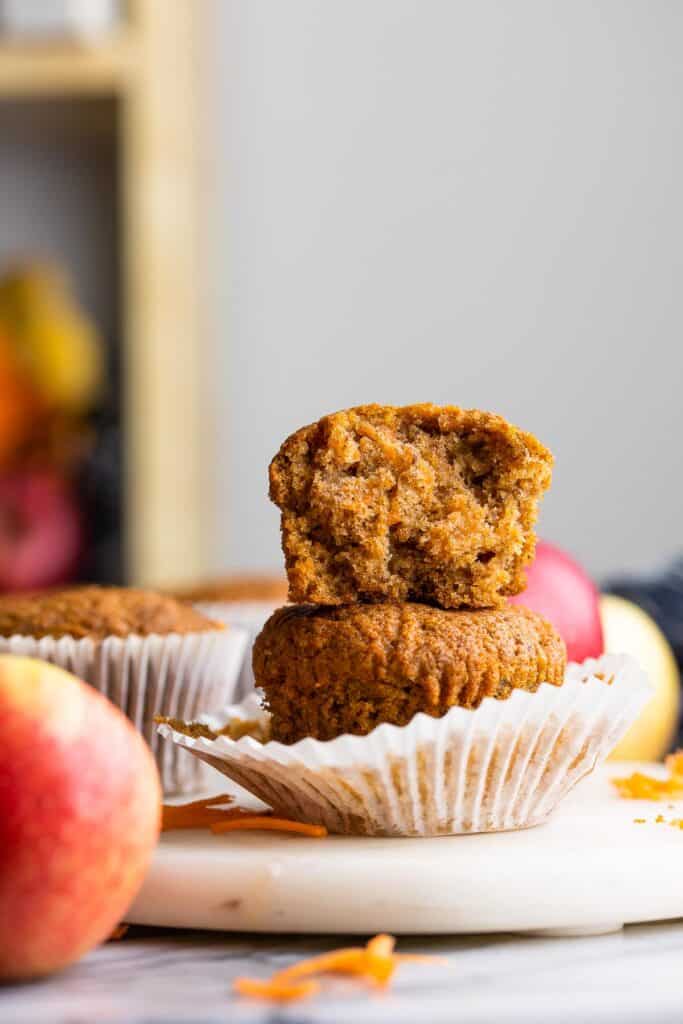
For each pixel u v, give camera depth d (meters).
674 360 1.39
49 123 1.32
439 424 0.60
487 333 1.41
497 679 0.59
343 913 0.54
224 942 0.54
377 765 0.57
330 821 0.58
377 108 1.41
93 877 0.50
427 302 1.41
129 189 1.24
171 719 0.62
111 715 0.51
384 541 0.59
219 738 0.58
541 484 0.60
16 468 1.26
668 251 1.39
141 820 0.50
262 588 0.83
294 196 1.42
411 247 1.41
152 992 0.50
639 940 0.55
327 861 0.55
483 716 0.57
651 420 1.39
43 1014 0.49
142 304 1.26
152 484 1.26
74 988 0.50
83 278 1.38
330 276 1.42
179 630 0.66
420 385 1.42
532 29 1.40
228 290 1.42
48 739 0.49
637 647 0.73
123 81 1.22
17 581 1.24
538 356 1.40
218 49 1.41
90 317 1.38
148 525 1.26
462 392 1.41
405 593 0.60
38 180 1.38
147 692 0.66
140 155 1.23
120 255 1.38
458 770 0.57
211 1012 0.49
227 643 0.68
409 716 0.59
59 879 0.49
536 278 1.40
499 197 1.40
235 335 1.42
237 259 1.42
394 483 0.59
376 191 1.41
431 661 0.58
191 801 0.64
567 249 1.40
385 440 0.59
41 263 1.38
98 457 1.27
